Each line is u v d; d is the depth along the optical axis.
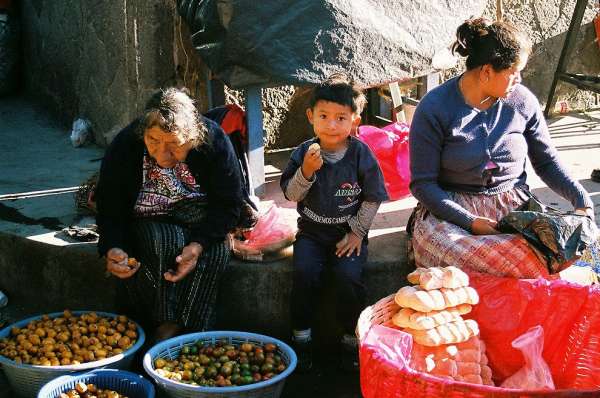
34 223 3.93
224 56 3.79
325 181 3.27
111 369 3.09
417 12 4.05
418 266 3.29
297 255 3.34
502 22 3.09
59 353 3.17
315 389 3.32
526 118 3.28
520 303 3.03
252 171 4.08
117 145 3.19
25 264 3.84
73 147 5.11
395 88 4.48
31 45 5.90
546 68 5.58
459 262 3.11
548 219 3.02
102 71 4.91
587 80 5.34
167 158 3.07
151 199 3.28
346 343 3.39
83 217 4.00
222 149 3.23
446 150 3.23
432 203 3.22
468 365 2.93
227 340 3.28
